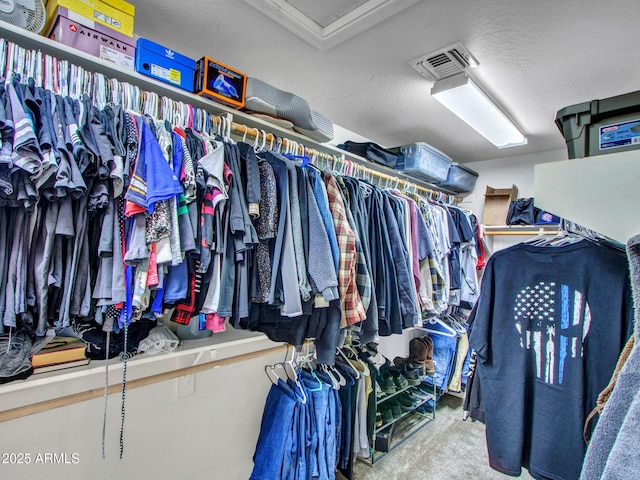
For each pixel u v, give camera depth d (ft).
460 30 4.45
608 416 1.56
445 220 7.31
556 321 3.19
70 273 2.60
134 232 2.75
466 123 7.34
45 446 3.75
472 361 4.02
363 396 6.24
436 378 9.44
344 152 6.14
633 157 1.81
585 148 2.30
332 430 5.49
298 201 3.87
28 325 2.59
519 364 3.37
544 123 7.31
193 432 5.04
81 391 3.97
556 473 3.06
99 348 3.48
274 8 4.20
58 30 3.25
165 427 4.73
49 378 3.09
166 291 3.00
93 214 2.75
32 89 2.52
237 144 3.86
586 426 2.84
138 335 3.70
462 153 9.95
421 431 8.11
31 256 2.48
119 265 2.74
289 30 4.60
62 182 2.30
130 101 3.43
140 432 4.49
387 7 4.04
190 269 3.20
